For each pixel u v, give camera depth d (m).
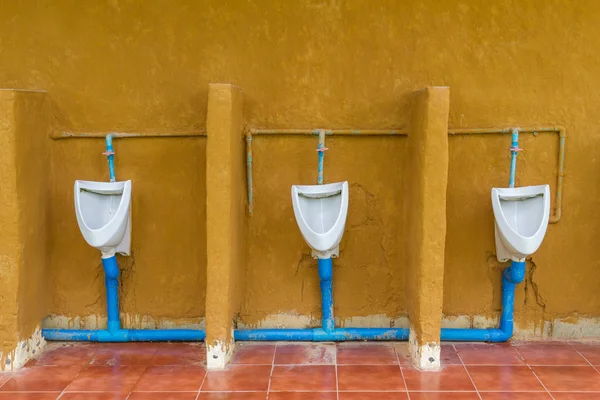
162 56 3.07
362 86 3.08
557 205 3.12
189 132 3.09
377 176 3.14
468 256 3.17
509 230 2.82
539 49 3.04
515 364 2.94
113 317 3.17
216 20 3.05
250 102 3.10
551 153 3.11
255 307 3.22
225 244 2.83
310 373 2.85
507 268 3.08
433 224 2.78
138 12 3.05
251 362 2.97
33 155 2.97
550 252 3.17
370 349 3.12
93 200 3.05
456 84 3.07
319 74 3.08
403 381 2.76
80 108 3.11
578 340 3.21
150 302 3.22
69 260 3.21
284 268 3.21
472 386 2.71
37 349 3.09
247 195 3.14
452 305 3.21
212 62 3.08
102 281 3.24
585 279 3.19
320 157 3.04
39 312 3.12
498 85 3.07
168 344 3.21
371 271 3.21
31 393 2.66
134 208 3.16
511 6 3.02
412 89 3.08
